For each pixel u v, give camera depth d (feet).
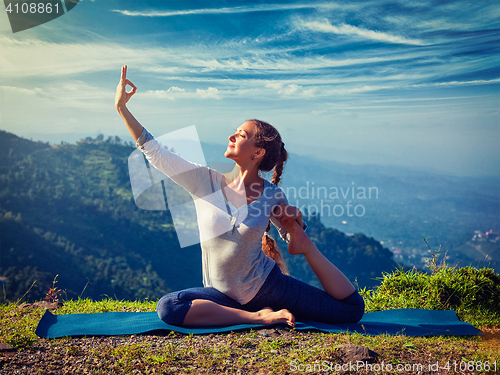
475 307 11.58
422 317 10.05
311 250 8.67
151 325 8.12
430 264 13.26
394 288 12.58
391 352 6.91
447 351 7.12
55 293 11.88
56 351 6.88
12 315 9.89
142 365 6.32
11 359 6.38
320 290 8.92
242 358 6.65
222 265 8.07
